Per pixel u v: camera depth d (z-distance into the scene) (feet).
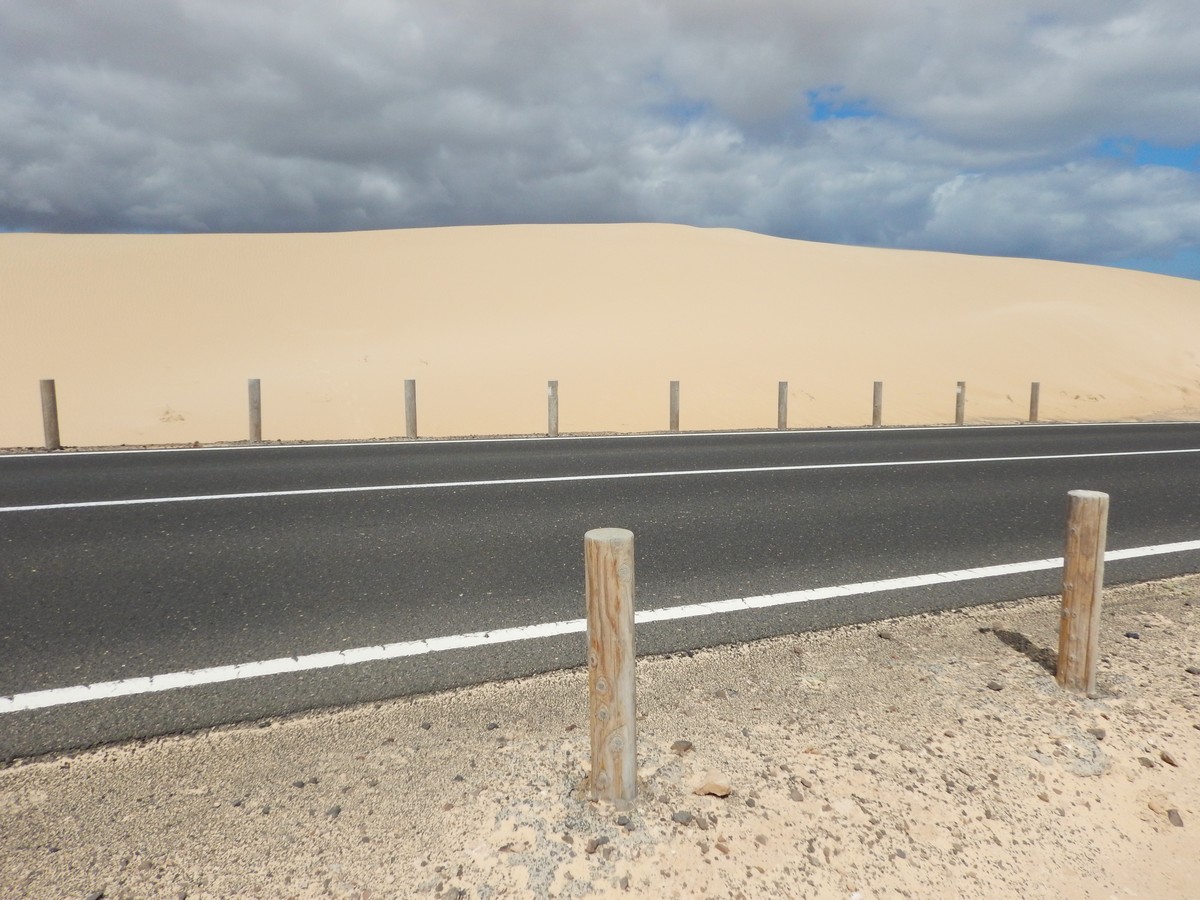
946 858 7.70
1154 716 10.21
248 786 8.49
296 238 117.50
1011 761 9.18
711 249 109.19
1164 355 75.66
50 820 7.87
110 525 19.07
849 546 17.62
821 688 10.85
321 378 57.67
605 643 8.04
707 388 56.39
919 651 12.09
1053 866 7.70
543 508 21.11
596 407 52.01
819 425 52.47
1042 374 67.72
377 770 8.82
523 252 101.76
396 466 28.55
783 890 7.22
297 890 6.98
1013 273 110.32
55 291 81.41
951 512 21.11
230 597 14.07
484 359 61.36
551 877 7.25
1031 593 14.70
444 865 7.35
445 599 14.02
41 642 12.09
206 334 72.69
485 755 9.16
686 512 20.74
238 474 26.63
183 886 6.98
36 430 45.78
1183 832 8.22
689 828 7.93
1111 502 22.95
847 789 8.59
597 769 8.27
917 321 80.43
